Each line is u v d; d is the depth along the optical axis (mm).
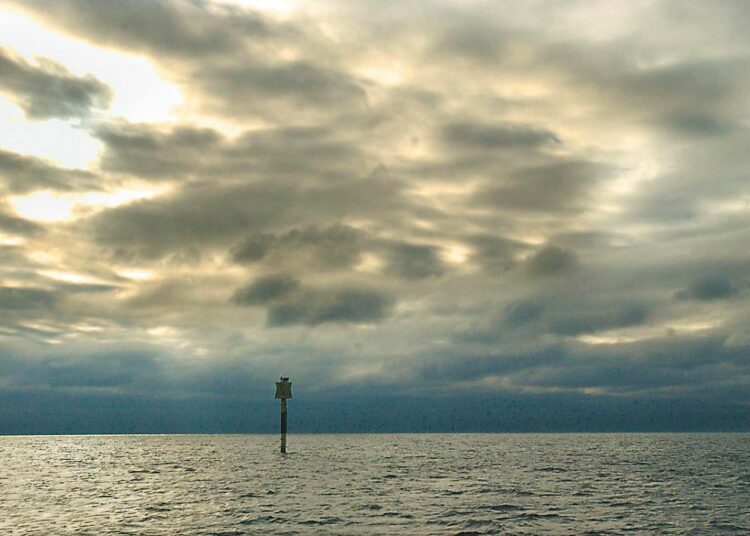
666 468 66688
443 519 30156
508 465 72250
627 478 53750
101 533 26328
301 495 40188
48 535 25859
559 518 30422
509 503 36000
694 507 34344
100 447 146375
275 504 35594
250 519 30094
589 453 105750
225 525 28391
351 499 37969
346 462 78125
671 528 27562
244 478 53812
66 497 39938
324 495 40125
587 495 40219
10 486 48031
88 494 41688
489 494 40750
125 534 26078
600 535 25984
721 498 38625
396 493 41281
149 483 49750
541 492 42000
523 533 26500
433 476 55781
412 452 109312
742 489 44281
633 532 26609
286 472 60906
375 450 118438
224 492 42188
